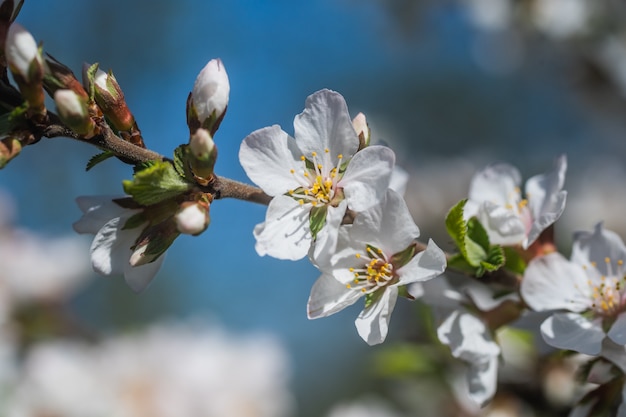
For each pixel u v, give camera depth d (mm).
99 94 215
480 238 224
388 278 217
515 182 244
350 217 219
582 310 226
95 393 317
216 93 213
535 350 272
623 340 218
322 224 216
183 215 208
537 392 274
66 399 315
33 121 210
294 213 217
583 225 414
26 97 208
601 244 230
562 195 225
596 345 220
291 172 218
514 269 233
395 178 239
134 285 221
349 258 217
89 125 209
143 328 353
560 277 228
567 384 270
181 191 211
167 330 333
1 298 340
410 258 217
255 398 327
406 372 295
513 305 236
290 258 214
